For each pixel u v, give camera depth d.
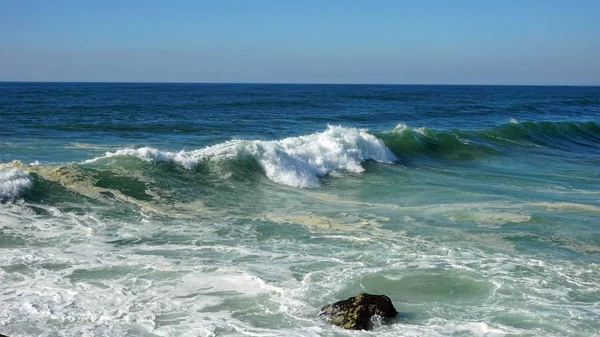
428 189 16.41
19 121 31.56
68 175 13.69
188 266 9.50
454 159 23.22
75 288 8.44
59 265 9.30
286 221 12.62
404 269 9.71
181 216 12.63
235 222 12.40
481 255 10.63
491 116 48.66
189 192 14.45
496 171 20.62
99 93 89.75
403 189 16.36
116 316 7.62
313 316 7.82
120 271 9.16
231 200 14.27
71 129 28.67
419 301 8.46
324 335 7.26
